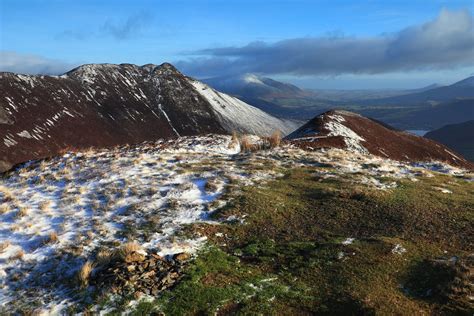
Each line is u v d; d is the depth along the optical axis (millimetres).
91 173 22047
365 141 64625
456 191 20266
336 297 11531
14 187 21047
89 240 15008
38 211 17812
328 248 14227
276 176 22203
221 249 14773
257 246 14844
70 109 162250
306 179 21797
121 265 12992
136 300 11648
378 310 10688
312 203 18375
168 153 26547
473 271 12078
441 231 15391
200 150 28547
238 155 27141
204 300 11594
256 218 16953
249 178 21562
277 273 13086
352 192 19047
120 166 23062
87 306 11555
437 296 11312
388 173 23484
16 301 12102
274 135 31906
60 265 13703
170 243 14805
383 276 12414
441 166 27953
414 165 28859
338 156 27281
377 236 15141
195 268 13203
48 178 21766
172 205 17984
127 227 16109
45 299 12109
